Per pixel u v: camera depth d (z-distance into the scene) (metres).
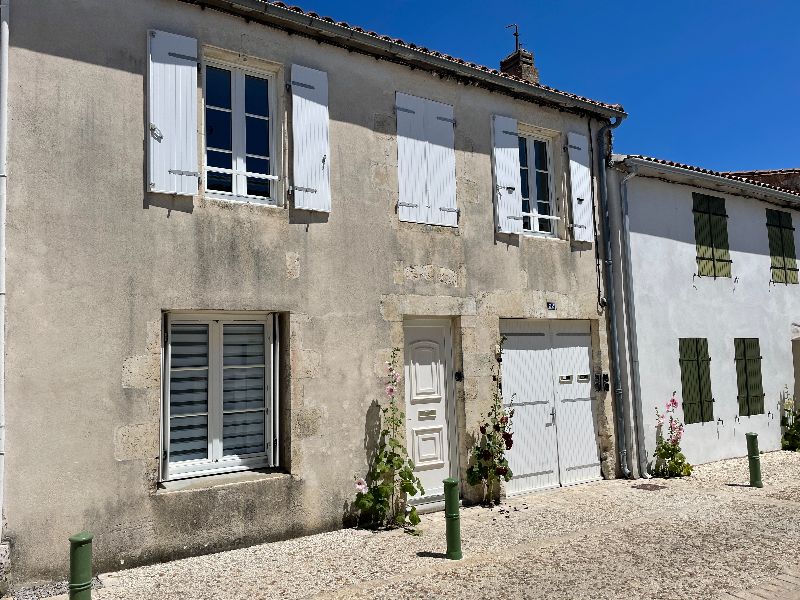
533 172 8.30
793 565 4.91
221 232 5.65
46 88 4.96
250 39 6.02
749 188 10.21
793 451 10.41
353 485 6.18
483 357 7.29
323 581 4.62
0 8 4.83
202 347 5.71
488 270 7.46
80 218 5.00
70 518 4.75
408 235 6.86
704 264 9.80
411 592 4.42
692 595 4.31
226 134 6.02
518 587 4.49
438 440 7.01
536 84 8.01
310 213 6.19
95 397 4.93
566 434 8.07
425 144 7.14
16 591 4.48
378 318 6.53
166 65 5.48
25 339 4.69
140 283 5.21
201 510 5.28
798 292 11.30
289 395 5.90
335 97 6.52
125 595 4.37
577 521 6.29
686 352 9.32
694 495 7.42
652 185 9.30
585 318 8.36
